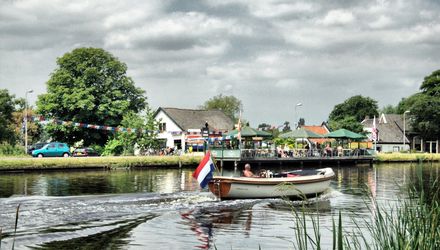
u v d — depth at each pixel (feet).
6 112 253.65
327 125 286.05
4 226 49.19
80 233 47.19
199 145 222.89
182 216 57.57
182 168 157.79
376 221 26.84
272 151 168.96
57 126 207.10
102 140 214.90
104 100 210.79
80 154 182.50
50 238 45.01
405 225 23.73
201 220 55.31
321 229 49.98
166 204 65.92
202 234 47.96
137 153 196.75
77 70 212.02
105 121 211.82
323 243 43.50
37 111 212.02
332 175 84.99
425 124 277.85
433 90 286.87
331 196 79.46
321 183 80.89
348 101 405.80
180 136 238.89
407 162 213.25
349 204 69.05
